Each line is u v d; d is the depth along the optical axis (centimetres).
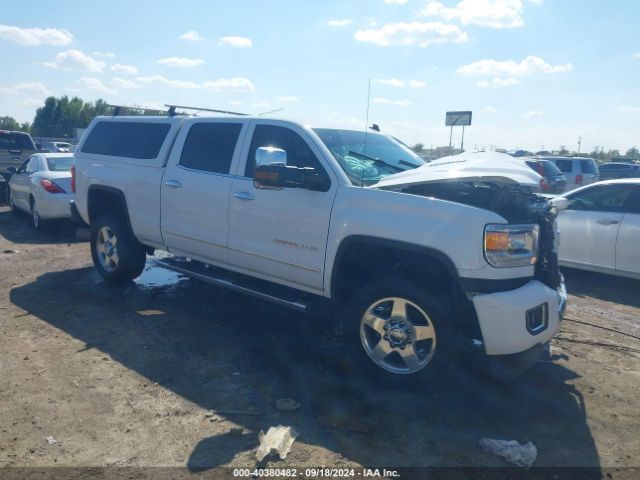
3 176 1527
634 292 777
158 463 335
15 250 910
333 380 452
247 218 522
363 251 461
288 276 501
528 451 350
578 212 830
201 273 578
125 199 650
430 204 413
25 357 478
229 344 522
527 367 408
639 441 379
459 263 396
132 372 455
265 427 378
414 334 423
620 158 5312
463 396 434
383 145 561
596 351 539
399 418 396
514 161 471
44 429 367
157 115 673
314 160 488
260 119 539
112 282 700
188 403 407
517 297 391
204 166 573
